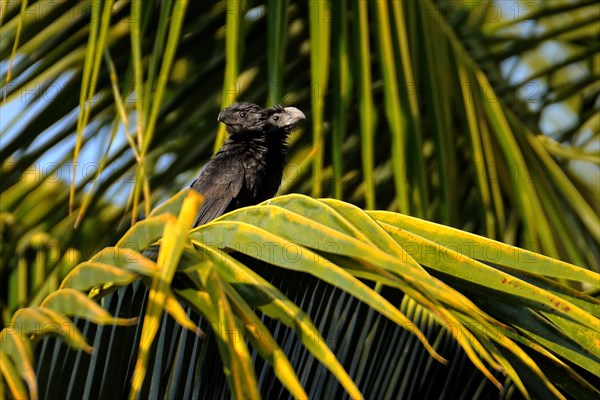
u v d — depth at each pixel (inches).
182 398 236.1
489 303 252.1
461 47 446.6
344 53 390.0
